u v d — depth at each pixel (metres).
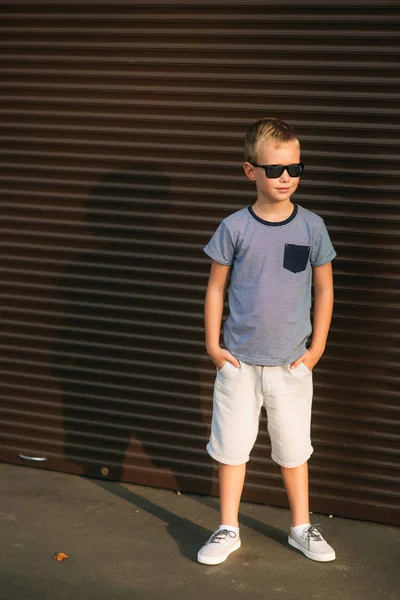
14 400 4.95
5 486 4.71
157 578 3.76
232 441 3.92
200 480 4.68
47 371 4.85
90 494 4.65
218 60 4.27
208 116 4.34
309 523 4.06
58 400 4.86
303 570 3.86
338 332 4.30
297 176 3.66
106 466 4.84
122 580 3.74
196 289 4.51
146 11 4.34
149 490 4.74
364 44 4.04
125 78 4.43
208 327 3.92
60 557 3.91
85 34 4.46
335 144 4.16
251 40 4.20
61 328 4.78
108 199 4.58
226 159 4.35
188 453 4.67
